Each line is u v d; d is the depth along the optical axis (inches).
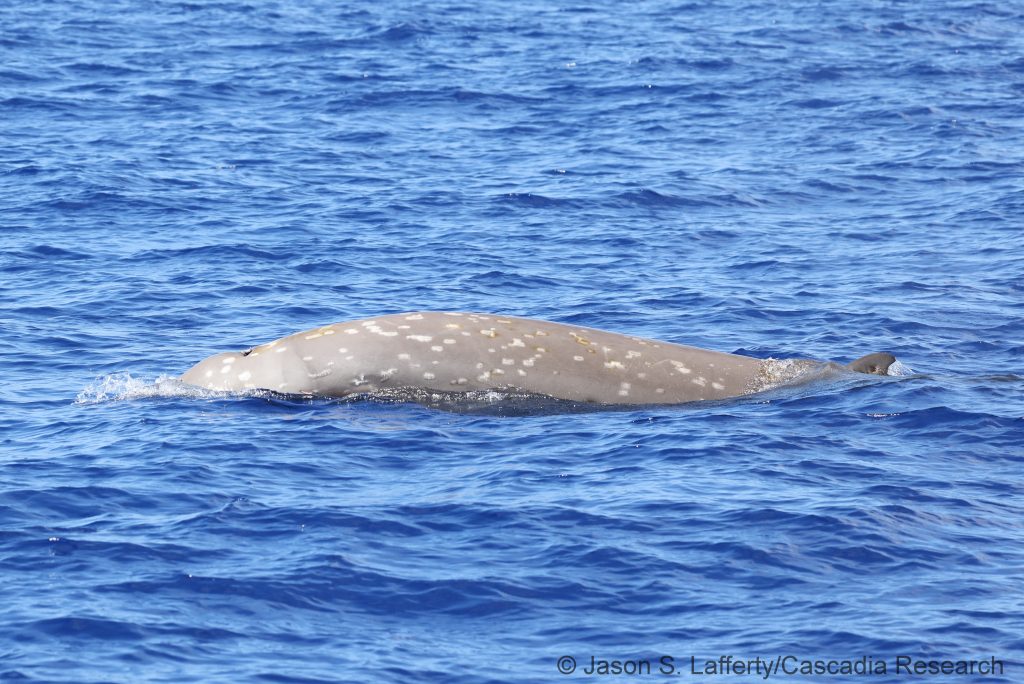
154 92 7066.9
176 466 2287.2
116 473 2258.9
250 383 2689.5
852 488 2192.4
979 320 3526.1
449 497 2162.9
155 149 5846.5
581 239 4591.5
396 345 2672.2
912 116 6633.9
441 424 2524.6
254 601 1818.4
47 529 2026.3
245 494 2170.3
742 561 1936.5
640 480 2233.0
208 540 1994.3
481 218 4862.2
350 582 1875.0
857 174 5585.6
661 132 6392.7
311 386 2657.5
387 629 1765.5
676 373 2701.8
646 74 7632.9
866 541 1990.7
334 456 2353.6
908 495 2165.4
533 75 7652.6
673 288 3927.2
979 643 1707.7
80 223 4621.1
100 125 6309.1
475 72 7706.7
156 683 1609.3
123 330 3388.3
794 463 2310.5
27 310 3548.2
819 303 3732.8
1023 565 1927.9
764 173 5615.2
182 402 2662.4
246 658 1678.2
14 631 1721.2
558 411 2608.3
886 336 3366.1
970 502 2146.9
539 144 6166.3
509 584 1876.2
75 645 1691.7
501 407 2615.7
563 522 2063.2
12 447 2418.8
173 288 3843.5
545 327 2746.1
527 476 2255.2
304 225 4694.9
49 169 5359.3
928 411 2554.1
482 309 3690.9
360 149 6008.9
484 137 6299.2
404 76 7583.7
